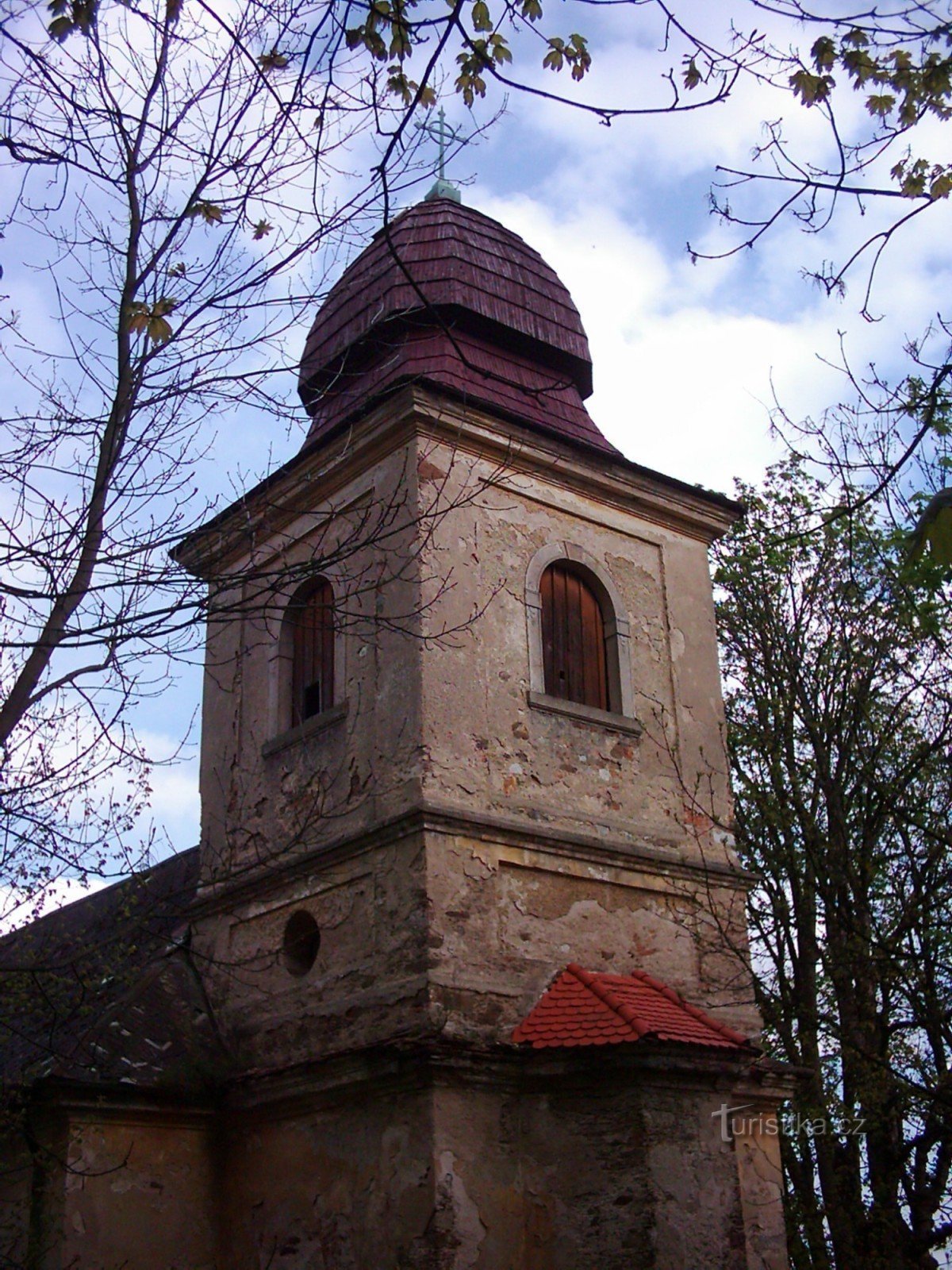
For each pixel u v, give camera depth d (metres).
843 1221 14.91
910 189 7.29
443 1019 11.68
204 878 15.11
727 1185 11.43
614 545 15.47
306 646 15.10
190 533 8.15
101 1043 13.12
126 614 7.79
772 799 16.55
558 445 14.92
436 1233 10.67
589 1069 11.39
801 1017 15.19
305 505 15.30
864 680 14.87
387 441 14.25
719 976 14.09
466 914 12.28
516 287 16.50
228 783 15.28
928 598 12.85
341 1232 11.62
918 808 13.34
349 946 12.80
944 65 6.76
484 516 14.18
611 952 13.31
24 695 7.42
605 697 14.76
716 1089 11.75
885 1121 13.71
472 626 13.53
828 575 16.53
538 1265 11.20
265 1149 12.74
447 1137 11.06
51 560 7.65
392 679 13.26
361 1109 11.82
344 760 13.61
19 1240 12.42
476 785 12.91
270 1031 13.40
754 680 17.44
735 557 18.45
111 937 9.95
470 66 7.38
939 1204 15.12
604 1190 11.10
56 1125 12.31
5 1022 10.95
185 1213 12.70
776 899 16.80
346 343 16.16
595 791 13.93
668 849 14.24
